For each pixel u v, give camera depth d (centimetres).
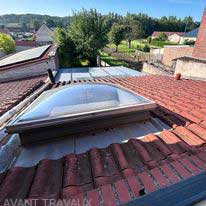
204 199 173
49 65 1505
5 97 732
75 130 311
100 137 319
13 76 1411
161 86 761
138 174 214
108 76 1424
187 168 219
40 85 942
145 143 291
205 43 1476
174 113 410
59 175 229
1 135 341
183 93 604
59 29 2862
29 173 234
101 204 177
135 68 3200
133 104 338
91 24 2952
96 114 302
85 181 219
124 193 188
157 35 8288
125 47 6356
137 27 7044
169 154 259
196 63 1327
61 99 340
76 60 3048
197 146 275
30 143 295
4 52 3092
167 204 168
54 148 292
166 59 2895
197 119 366
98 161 247
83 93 363
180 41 6938
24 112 319
